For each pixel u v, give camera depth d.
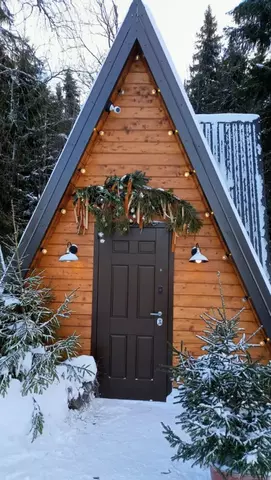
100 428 4.17
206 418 2.73
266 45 11.44
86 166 5.36
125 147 5.32
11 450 3.54
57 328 4.90
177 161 5.25
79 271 5.29
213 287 5.10
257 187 6.70
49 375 3.90
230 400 2.84
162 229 5.19
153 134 5.30
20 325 4.12
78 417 4.37
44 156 12.48
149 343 5.13
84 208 5.10
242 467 2.57
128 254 5.23
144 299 5.18
